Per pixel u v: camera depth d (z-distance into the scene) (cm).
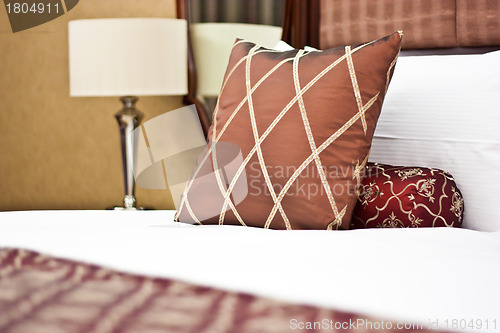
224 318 74
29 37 323
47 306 76
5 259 105
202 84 290
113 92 259
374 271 96
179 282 90
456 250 112
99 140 322
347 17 218
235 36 274
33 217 154
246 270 97
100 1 312
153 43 260
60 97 324
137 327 69
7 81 330
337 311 78
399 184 141
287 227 137
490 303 83
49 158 330
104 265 102
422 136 160
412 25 202
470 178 150
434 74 163
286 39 246
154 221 150
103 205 326
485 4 185
